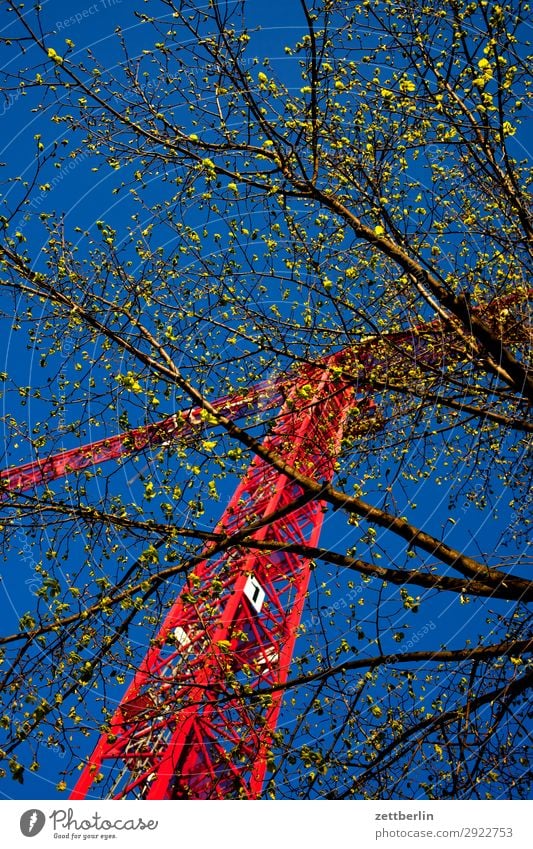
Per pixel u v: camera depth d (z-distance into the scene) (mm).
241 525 9586
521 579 8805
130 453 8766
